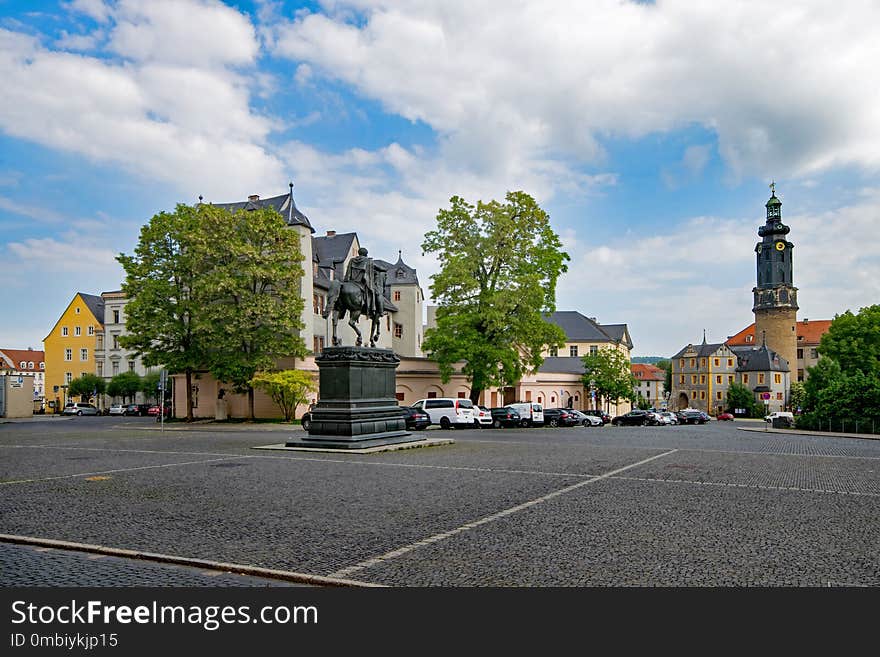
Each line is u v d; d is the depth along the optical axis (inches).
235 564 308.7
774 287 5349.4
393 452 912.3
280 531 380.2
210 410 2078.0
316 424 944.9
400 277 3122.5
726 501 491.8
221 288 1765.5
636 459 831.7
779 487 571.8
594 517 424.5
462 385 2481.5
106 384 3316.9
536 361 2022.6
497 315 1861.5
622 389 3287.4
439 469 697.6
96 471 674.2
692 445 1140.5
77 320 3639.3
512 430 1761.8
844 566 306.7
